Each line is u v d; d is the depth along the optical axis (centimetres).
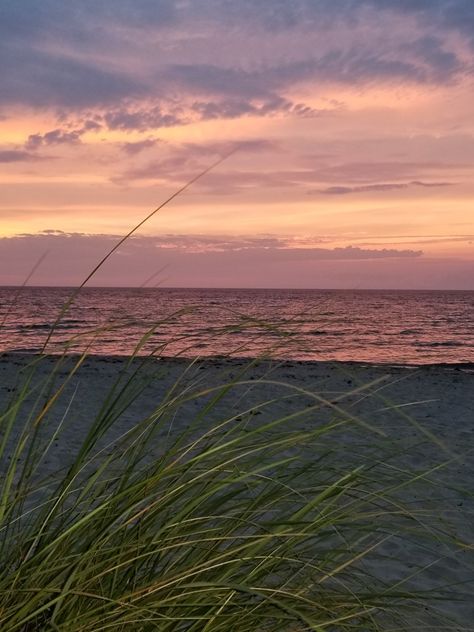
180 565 176
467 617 363
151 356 184
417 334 4750
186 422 872
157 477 162
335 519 175
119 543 170
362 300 15638
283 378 1397
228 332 183
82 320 4769
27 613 144
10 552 177
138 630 157
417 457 716
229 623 163
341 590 200
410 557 464
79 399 1088
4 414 173
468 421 1080
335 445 207
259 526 164
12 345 179
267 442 180
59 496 170
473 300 16250
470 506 557
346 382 1424
